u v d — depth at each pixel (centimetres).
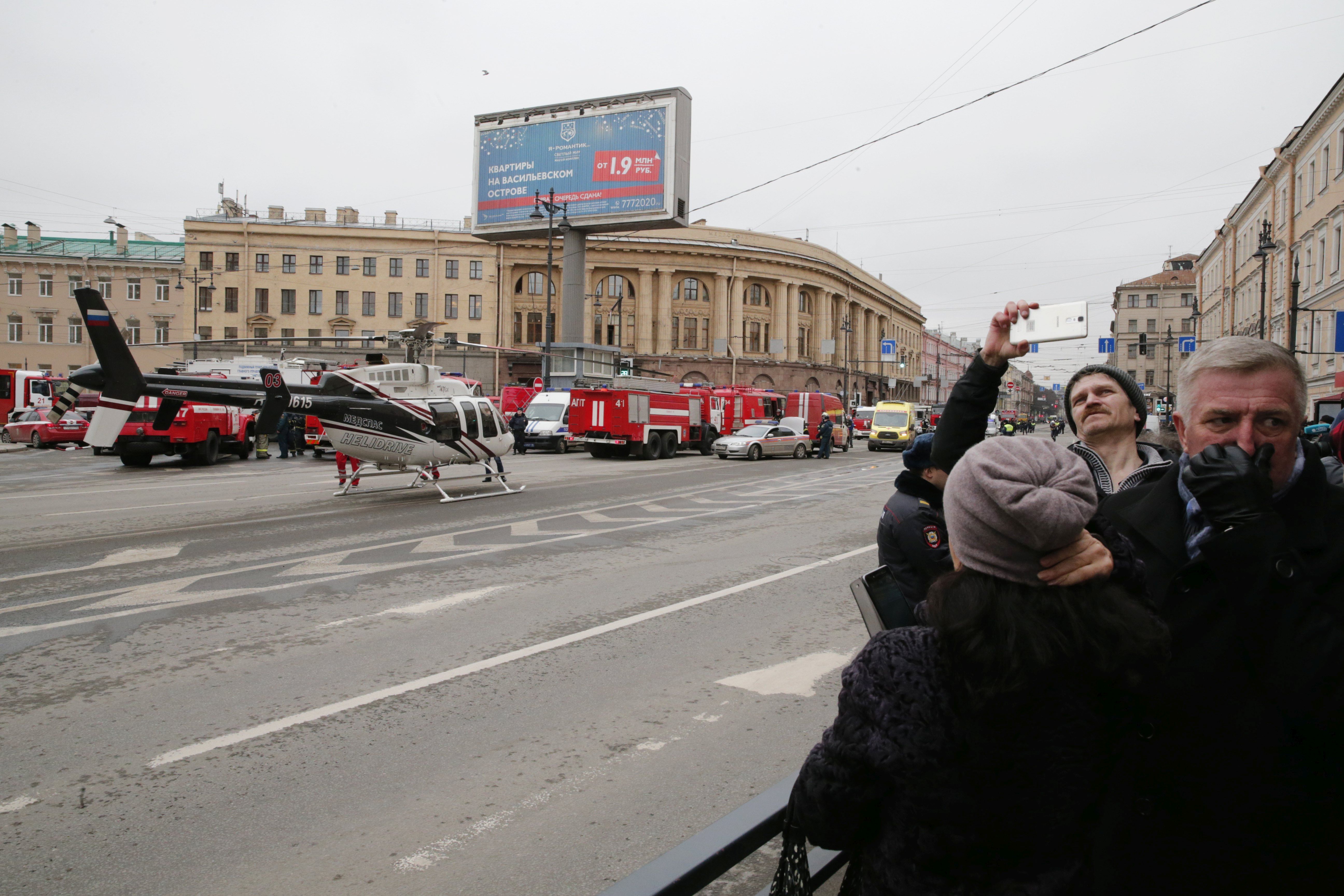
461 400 1620
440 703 492
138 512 1364
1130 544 150
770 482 2016
